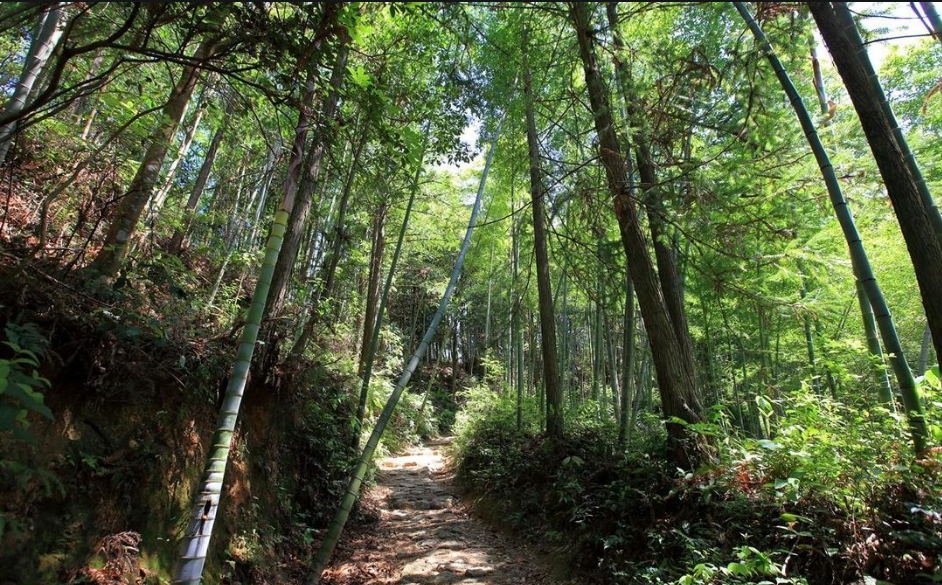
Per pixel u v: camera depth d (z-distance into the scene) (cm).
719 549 297
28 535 191
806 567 262
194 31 218
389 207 884
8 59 370
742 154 427
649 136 436
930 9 263
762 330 636
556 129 733
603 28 448
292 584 343
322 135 273
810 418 334
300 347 500
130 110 350
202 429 312
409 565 424
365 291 1396
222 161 932
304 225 454
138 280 355
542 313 675
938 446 256
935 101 494
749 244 442
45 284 231
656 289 451
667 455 424
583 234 583
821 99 397
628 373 584
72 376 230
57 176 370
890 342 269
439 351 2341
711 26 493
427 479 845
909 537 219
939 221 265
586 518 426
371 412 919
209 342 333
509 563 434
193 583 153
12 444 197
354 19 227
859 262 280
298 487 457
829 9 257
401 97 438
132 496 243
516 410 873
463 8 463
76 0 206
